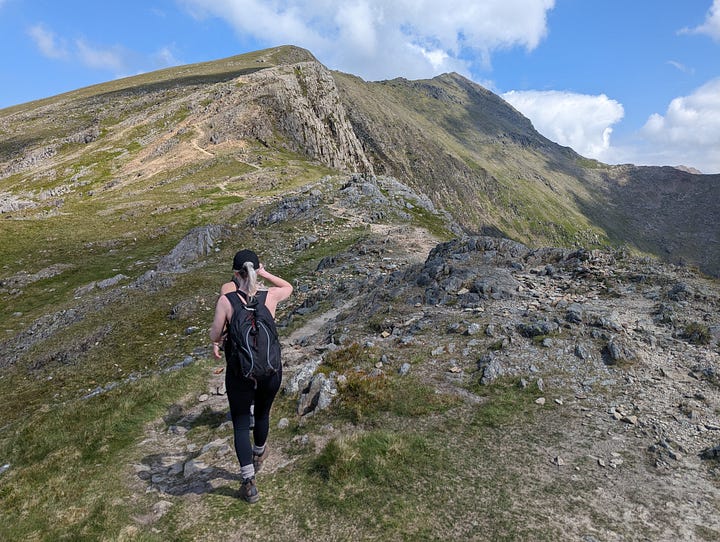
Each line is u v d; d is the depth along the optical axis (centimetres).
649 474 613
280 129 11012
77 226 6144
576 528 511
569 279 1518
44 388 2130
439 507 549
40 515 597
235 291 564
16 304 3816
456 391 855
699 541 492
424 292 1507
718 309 1146
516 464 636
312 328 1691
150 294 3164
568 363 937
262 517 552
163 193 7762
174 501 605
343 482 600
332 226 4522
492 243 1912
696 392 816
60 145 11762
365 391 844
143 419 920
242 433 578
